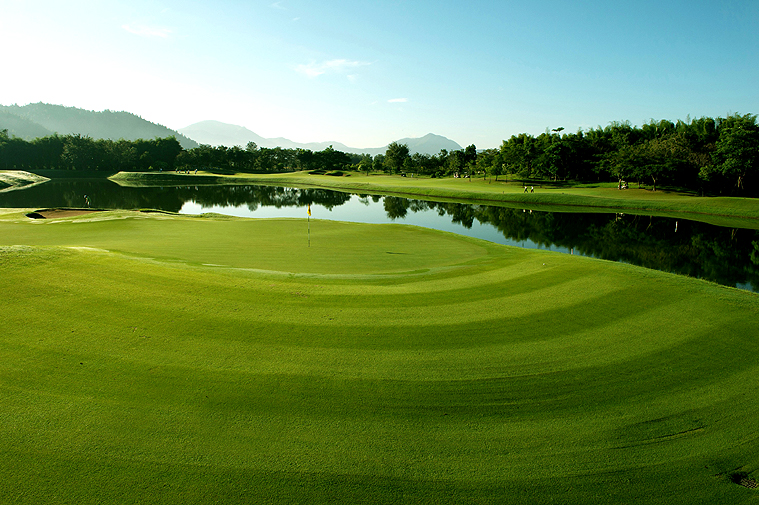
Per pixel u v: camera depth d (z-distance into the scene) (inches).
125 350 354.6
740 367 367.2
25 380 305.9
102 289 470.0
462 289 568.4
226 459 245.9
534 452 263.9
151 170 6294.3
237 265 754.8
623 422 294.2
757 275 1011.9
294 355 363.9
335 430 275.3
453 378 339.9
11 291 434.3
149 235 1125.1
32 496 213.9
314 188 4220.0
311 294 520.1
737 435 283.0
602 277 608.4
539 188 3427.7
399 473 242.8
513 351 386.6
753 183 2805.1
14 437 251.8
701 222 1841.8
